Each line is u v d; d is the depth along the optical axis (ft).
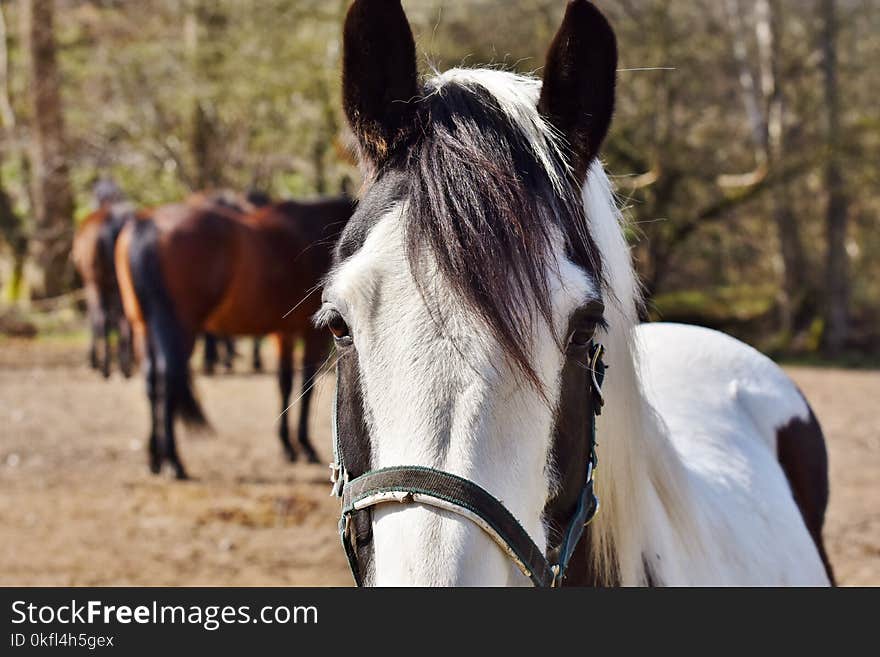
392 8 5.31
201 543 17.69
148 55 49.55
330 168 52.21
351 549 5.02
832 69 51.49
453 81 5.27
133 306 22.44
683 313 55.67
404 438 4.40
